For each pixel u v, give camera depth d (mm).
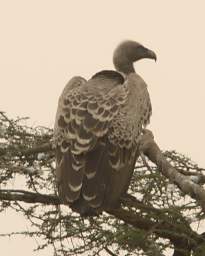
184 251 10539
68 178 11172
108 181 11383
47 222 11031
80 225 10758
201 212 10688
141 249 10406
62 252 10727
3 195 11695
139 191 11648
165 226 11039
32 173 11734
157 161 11352
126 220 11352
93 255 10547
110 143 11852
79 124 11844
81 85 13250
